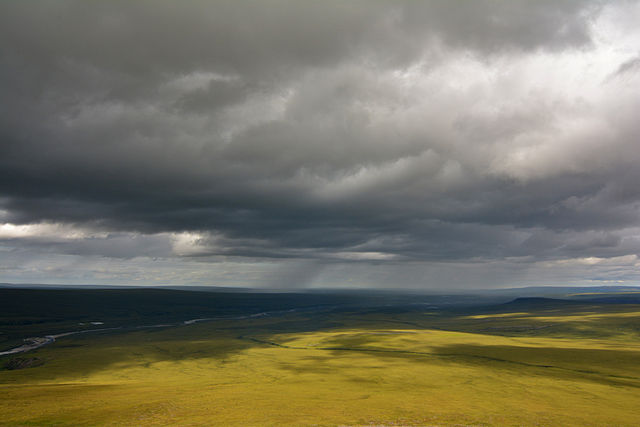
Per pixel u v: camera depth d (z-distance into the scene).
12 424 63.44
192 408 75.12
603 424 73.19
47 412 71.56
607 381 123.12
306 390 102.19
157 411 72.19
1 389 103.88
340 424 63.75
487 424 69.19
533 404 90.94
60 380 149.62
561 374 134.75
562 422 73.50
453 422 69.31
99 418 66.62
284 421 64.62
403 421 68.38
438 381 122.19
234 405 78.31
